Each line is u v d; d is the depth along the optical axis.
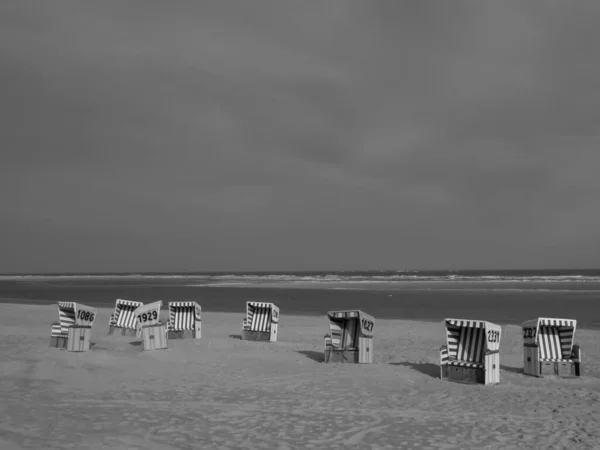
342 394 10.02
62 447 6.30
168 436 7.05
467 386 11.04
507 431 7.73
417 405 9.25
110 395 9.40
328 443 6.97
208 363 13.11
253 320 17.89
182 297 44.31
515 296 43.62
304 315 28.72
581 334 20.20
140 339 17.23
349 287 62.81
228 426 7.62
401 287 61.94
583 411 8.93
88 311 14.57
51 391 9.48
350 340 13.85
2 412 7.77
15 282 102.81
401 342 18.28
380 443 7.04
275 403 9.14
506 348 17.20
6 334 17.84
